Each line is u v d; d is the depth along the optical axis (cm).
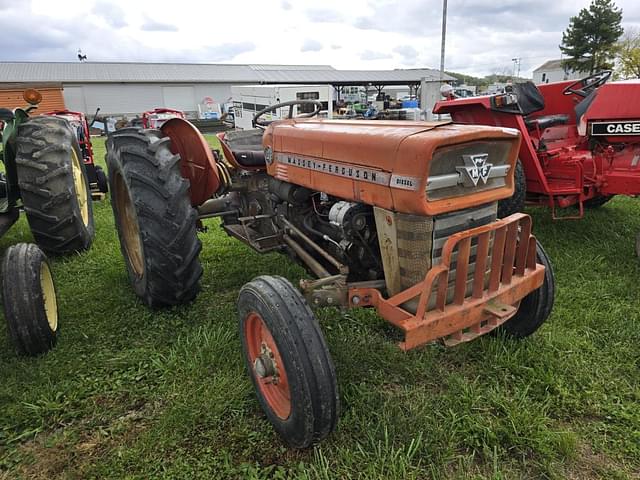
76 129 675
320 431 200
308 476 196
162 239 283
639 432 220
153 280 296
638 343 289
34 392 251
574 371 263
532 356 272
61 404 245
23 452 218
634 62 3198
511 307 221
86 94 3969
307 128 261
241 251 457
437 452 210
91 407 243
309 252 297
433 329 200
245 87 2088
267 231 345
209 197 352
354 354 277
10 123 396
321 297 225
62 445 221
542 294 268
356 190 221
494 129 199
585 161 452
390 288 221
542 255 270
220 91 4306
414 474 199
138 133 310
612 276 383
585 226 503
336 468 203
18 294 270
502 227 212
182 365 272
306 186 261
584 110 463
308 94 1806
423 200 188
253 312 217
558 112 546
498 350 278
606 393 249
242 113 2175
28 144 388
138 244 341
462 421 229
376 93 3925
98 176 698
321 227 286
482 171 201
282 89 1770
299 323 199
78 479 202
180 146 352
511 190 217
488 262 223
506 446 216
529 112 490
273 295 208
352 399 240
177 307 332
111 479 202
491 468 206
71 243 425
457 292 207
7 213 394
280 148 283
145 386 258
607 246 444
